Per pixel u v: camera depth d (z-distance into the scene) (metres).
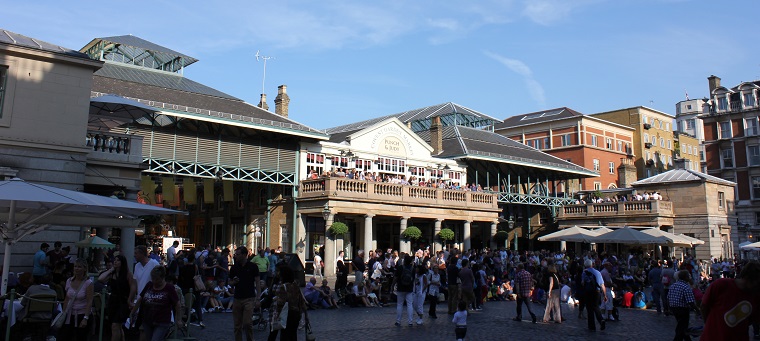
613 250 41.12
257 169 30.39
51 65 17.86
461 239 38.09
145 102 25.72
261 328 13.48
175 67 36.06
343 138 35.44
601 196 46.72
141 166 19.81
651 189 41.62
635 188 42.75
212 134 29.05
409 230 31.58
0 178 16.56
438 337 12.37
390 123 36.28
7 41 17.03
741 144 54.84
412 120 51.69
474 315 16.53
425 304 19.81
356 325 14.14
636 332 13.54
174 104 27.11
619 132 64.62
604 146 62.03
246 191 34.28
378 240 36.47
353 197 30.22
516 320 15.30
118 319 8.82
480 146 41.47
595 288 13.70
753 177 53.69
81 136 18.14
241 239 34.31
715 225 38.72
